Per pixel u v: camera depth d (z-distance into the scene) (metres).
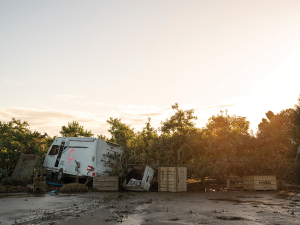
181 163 14.29
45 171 14.13
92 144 14.09
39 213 6.90
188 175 14.11
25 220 6.07
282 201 9.25
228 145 13.98
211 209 7.58
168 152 14.46
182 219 6.20
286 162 13.48
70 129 22.91
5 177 13.27
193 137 14.53
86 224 5.70
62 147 14.94
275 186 13.30
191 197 10.54
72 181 14.88
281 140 14.41
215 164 13.88
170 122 15.05
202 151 14.66
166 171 12.99
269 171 13.93
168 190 12.73
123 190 13.15
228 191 13.08
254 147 14.34
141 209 7.61
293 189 13.65
